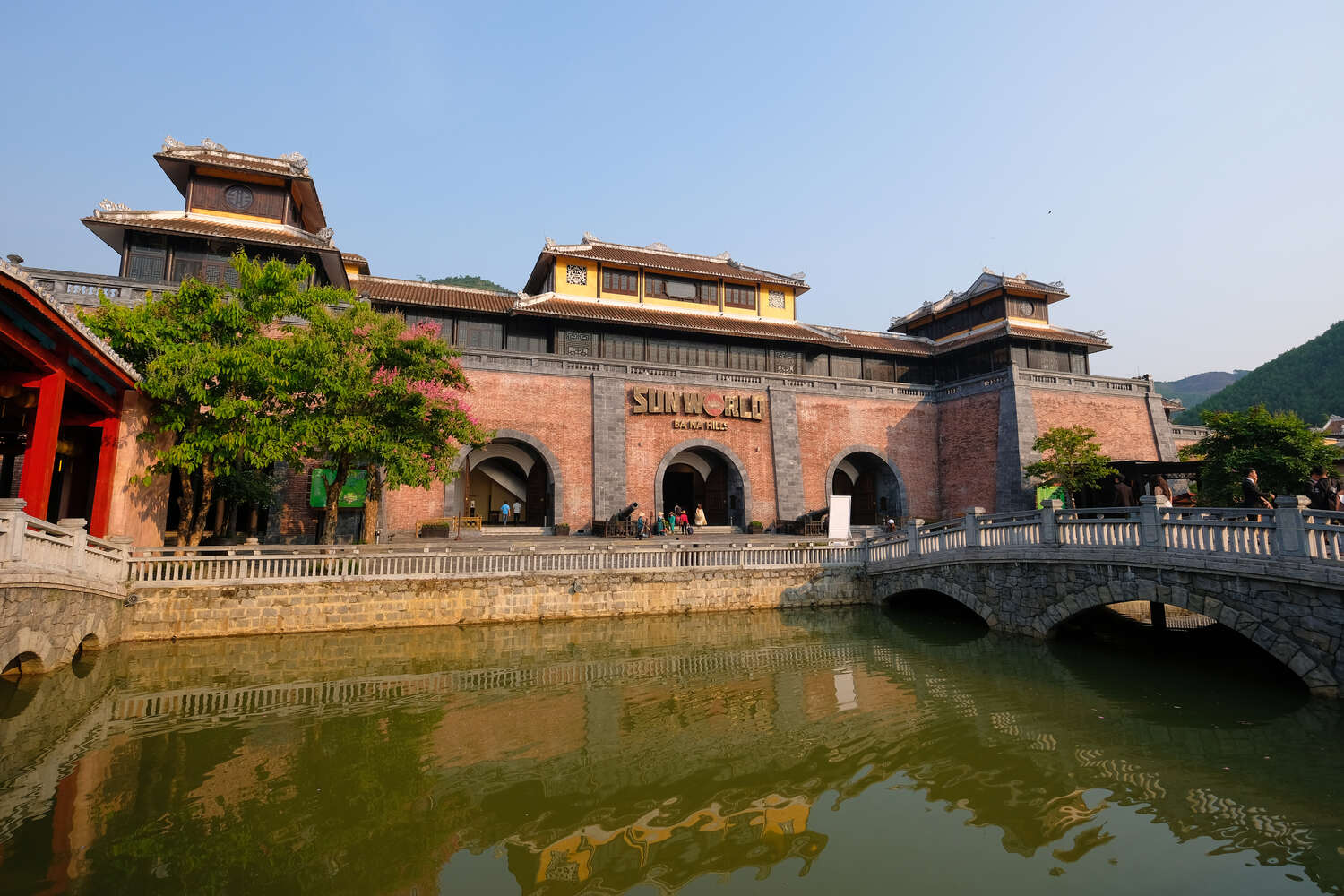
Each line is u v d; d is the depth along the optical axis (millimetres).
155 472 17500
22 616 11086
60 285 24766
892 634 17391
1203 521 12281
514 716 10961
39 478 12602
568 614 18641
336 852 6664
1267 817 7250
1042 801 7781
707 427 34125
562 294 36531
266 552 16672
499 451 32594
